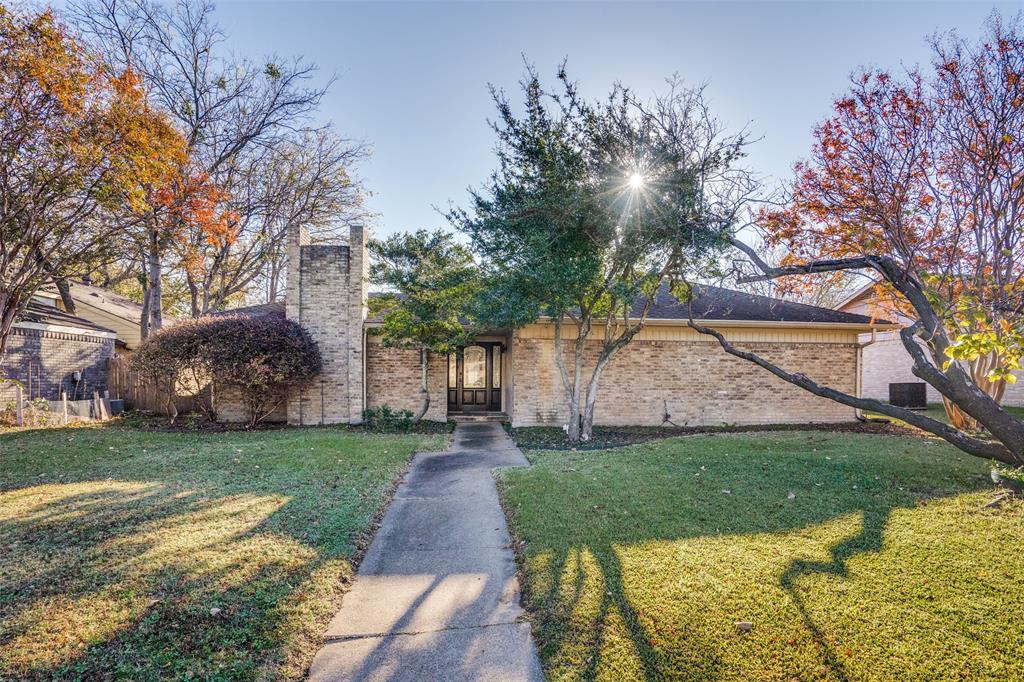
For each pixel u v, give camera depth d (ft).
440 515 16.89
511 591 11.32
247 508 16.37
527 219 26.05
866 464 21.66
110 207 30.89
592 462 23.76
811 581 10.89
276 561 12.24
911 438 29.99
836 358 40.78
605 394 38.78
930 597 10.17
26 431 32.78
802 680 7.77
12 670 7.99
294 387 38.40
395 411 40.09
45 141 27.37
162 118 33.78
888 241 22.88
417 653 8.84
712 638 8.84
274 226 65.31
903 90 24.31
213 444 28.37
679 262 24.68
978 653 8.35
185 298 81.25
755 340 39.99
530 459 26.05
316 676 8.18
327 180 63.16
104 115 28.78
